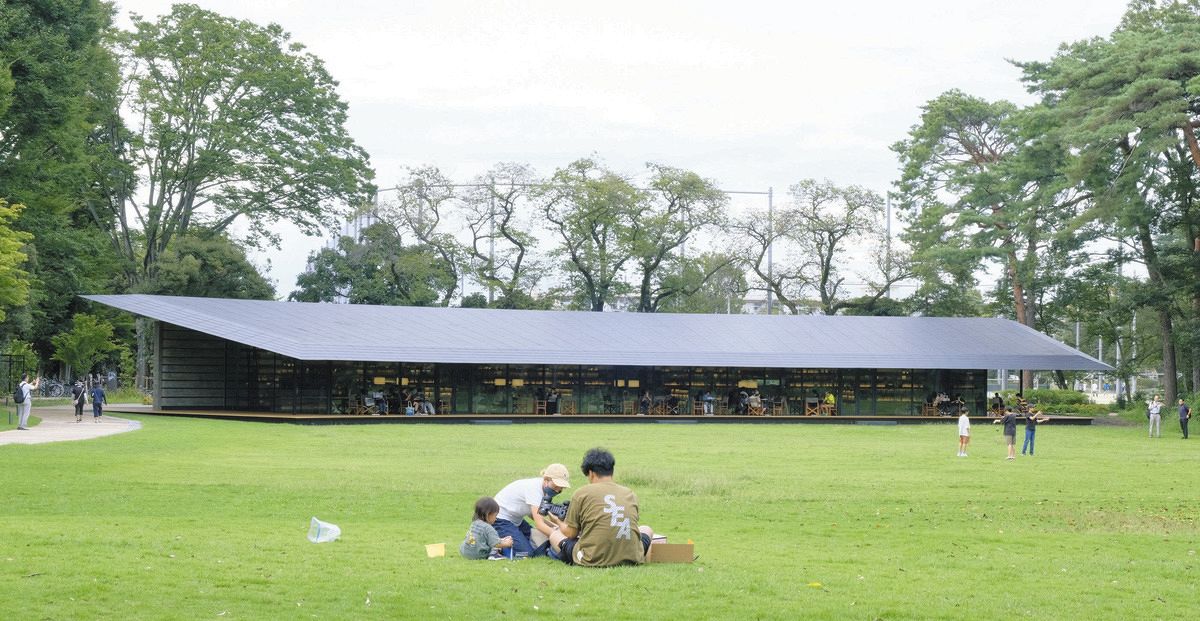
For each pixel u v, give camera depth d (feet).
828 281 291.17
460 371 195.72
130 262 243.60
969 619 37.78
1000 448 135.03
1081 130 184.24
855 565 48.08
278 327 184.96
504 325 208.03
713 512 67.15
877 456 118.21
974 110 267.18
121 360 270.67
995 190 249.34
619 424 186.60
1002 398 240.53
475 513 47.88
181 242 240.53
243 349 197.88
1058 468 104.73
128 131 239.71
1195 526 64.03
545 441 135.95
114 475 81.30
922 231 272.51
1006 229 255.70
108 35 232.73
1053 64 218.79
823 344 214.69
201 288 241.76
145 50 238.27
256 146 241.35
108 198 241.96
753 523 62.54
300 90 247.09
